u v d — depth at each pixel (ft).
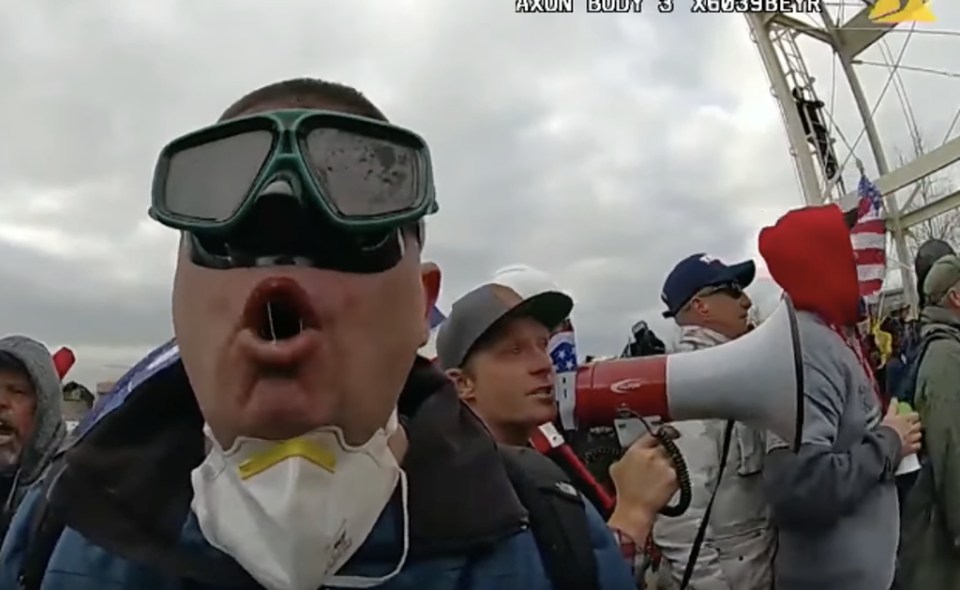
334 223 1.51
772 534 3.79
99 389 3.68
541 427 3.48
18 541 1.94
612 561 1.88
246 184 1.53
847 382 3.66
